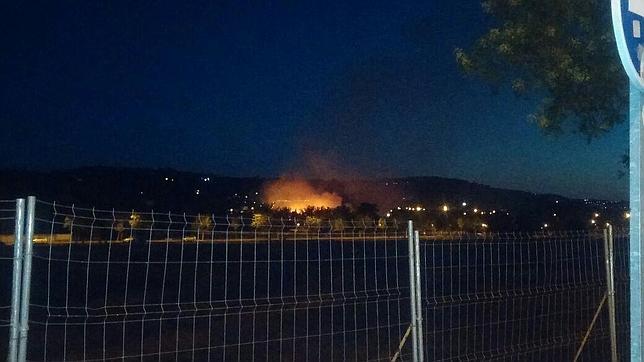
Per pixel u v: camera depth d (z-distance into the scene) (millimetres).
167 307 13281
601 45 9352
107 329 13195
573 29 9594
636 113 4086
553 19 9500
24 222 5270
